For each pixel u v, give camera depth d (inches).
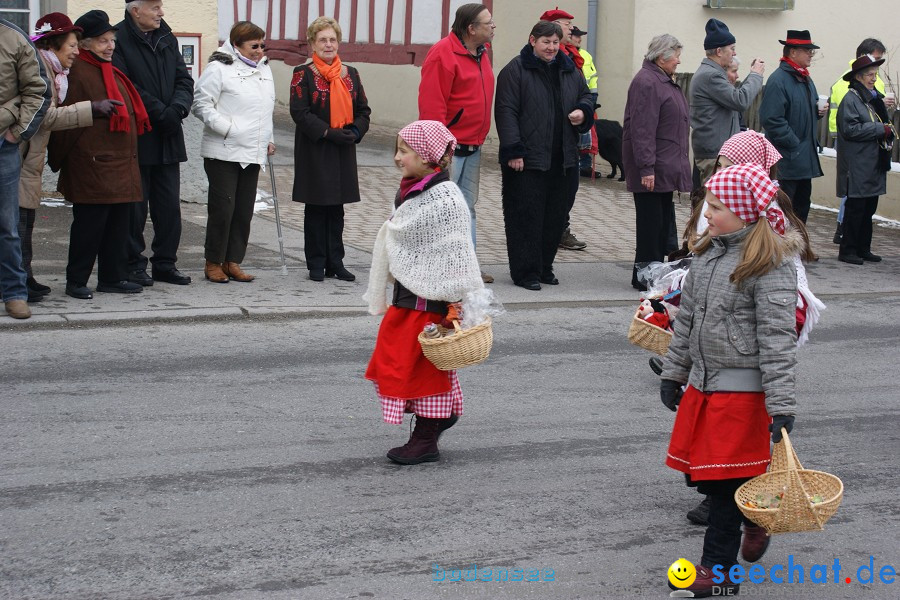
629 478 241.0
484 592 185.8
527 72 409.7
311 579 187.6
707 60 436.5
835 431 278.7
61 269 410.0
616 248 518.0
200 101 389.7
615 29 726.5
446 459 248.5
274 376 303.3
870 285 464.1
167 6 536.4
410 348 236.5
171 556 194.2
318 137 394.0
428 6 885.2
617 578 193.5
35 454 239.3
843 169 499.8
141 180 382.6
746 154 247.3
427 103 411.5
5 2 498.0
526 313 390.9
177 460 239.6
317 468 239.1
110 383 290.2
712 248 187.8
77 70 351.3
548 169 415.5
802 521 168.2
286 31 1051.9
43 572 186.5
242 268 431.2
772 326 178.4
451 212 230.1
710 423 183.9
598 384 310.7
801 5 749.9
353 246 488.4
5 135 328.2
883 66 780.6
